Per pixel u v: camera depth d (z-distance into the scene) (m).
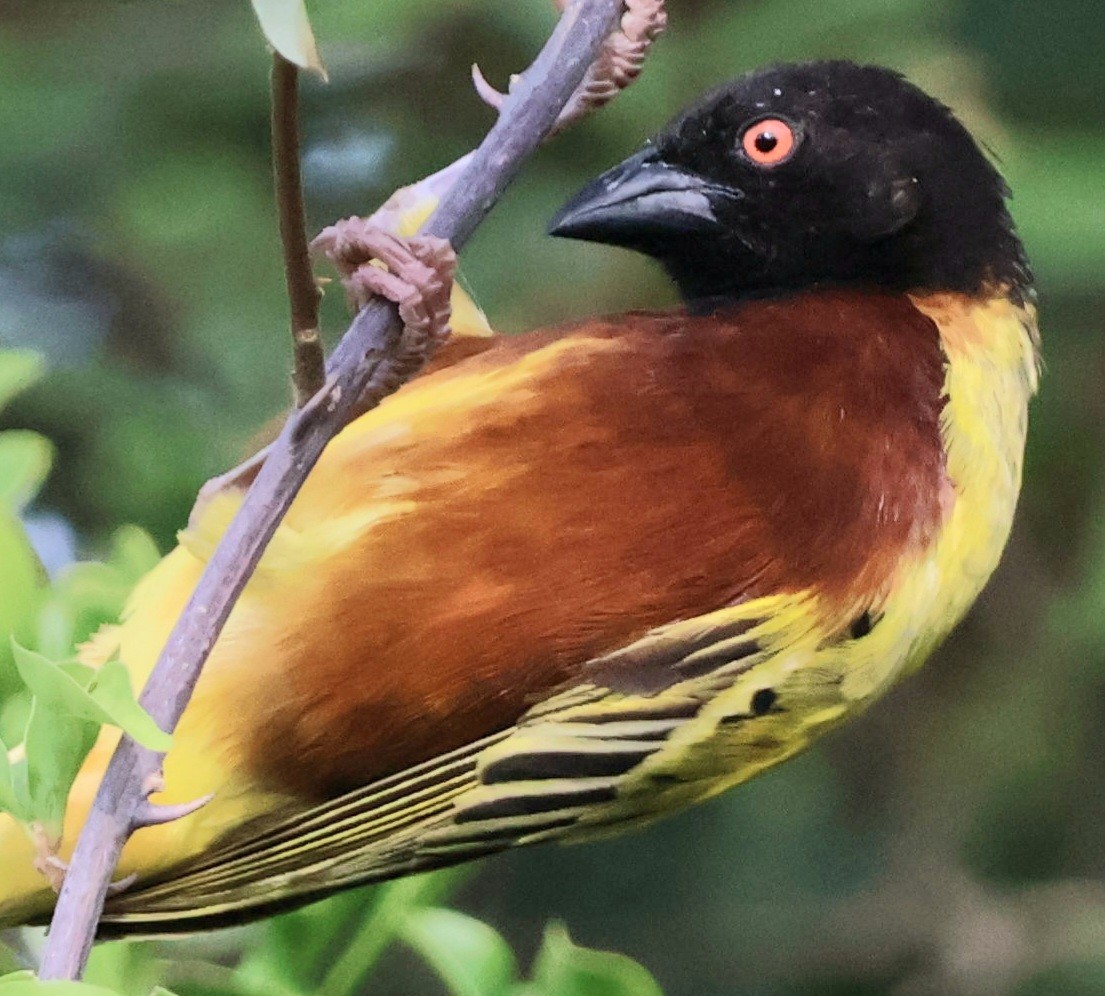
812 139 2.11
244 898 2.08
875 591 2.08
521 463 2.08
